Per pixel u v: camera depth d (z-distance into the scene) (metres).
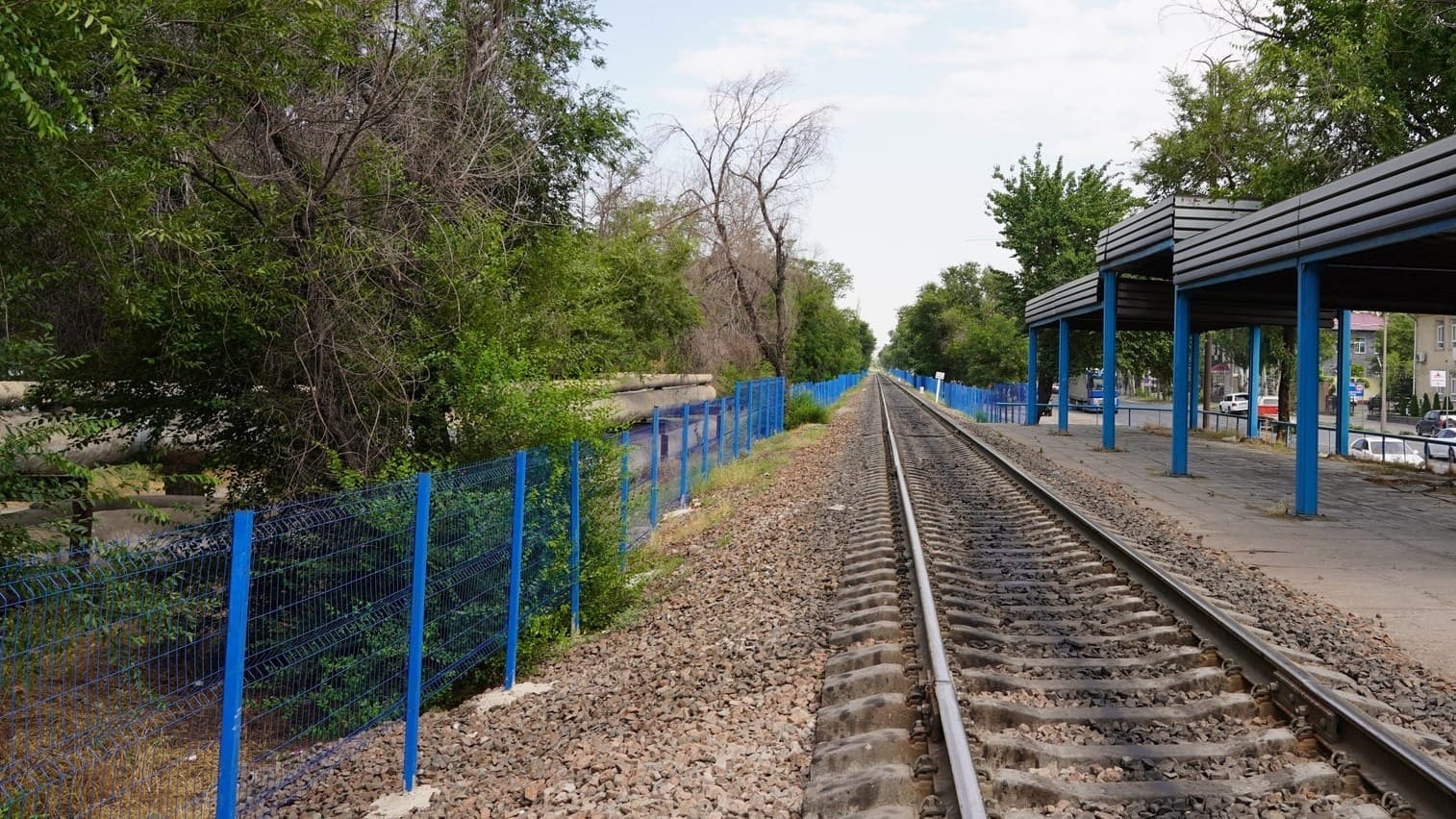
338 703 6.68
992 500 15.59
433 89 10.49
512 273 12.39
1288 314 26.88
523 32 14.15
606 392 11.61
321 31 8.26
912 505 13.32
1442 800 4.30
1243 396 60.91
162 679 4.93
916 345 96.12
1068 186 53.00
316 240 8.84
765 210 37.25
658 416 14.62
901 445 26.91
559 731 6.81
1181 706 5.78
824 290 60.78
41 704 4.02
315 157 9.60
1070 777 4.85
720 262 36.53
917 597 8.08
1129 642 7.24
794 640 7.61
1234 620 6.93
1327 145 26.09
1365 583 9.95
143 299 7.54
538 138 13.14
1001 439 30.05
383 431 9.59
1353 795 4.61
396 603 6.91
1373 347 88.19
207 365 9.38
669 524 16.08
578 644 9.48
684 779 5.22
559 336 12.41
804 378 57.97
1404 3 23.27
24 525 6.51
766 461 24.31
